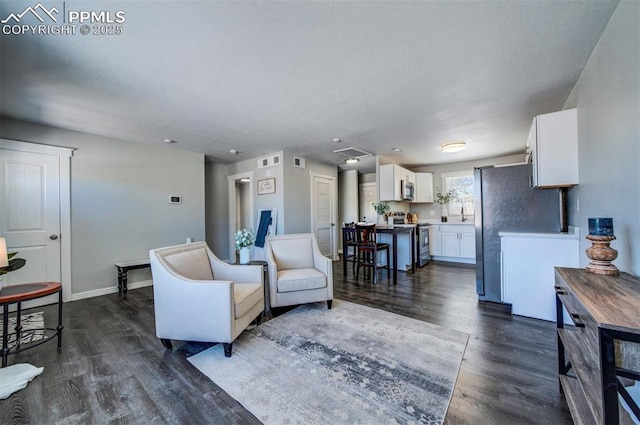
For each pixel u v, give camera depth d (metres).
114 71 2.06
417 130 3.64
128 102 2.63
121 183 3.93
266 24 1.57
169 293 2.04
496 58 1.95
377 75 2.18
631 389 1.11
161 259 2.12
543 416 1.36
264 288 2.81
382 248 4.34
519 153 5.13
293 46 1.79
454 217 6.12
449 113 3.02
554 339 2.19
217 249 6.04
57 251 3.35
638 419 0.94
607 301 0.98
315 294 2.89
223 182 6.18
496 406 1.43
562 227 2.80
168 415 1.39
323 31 1.64
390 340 2.20
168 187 4.47
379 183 5.35
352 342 2.17
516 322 2.55
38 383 1.67
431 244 5.91
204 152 4.88
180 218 4.61
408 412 1.39
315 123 3.33
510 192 3.04
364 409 1.42
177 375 1.75
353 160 5.75
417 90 2.45
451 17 1.53
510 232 2.80
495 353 1.98
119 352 2.06
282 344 2.15
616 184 1.56
